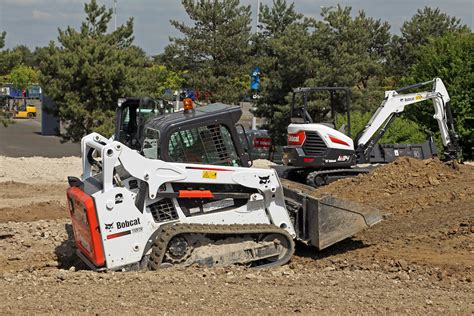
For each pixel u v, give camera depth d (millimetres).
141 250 7824
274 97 28578
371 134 15930
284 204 8562
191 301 6637
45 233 10469
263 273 7988
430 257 9008
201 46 30312
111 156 7598
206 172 8062
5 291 7074
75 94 23344
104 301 6629
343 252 9398
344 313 6383
